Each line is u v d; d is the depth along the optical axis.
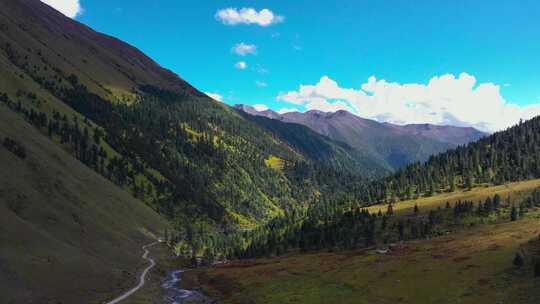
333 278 103.25
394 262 106.56
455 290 78.19
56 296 79.75
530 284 71.56
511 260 86.56
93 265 103.69
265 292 102.06
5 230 88.81
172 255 178.50
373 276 97.81
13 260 81.00
